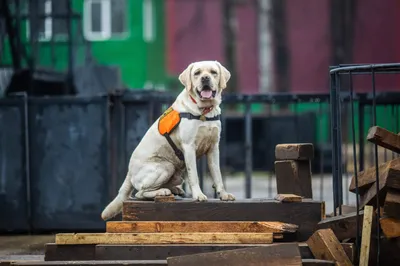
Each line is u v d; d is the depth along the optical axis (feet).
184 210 28.37
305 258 26.66
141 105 41.50
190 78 28.25
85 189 41.39
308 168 30.99
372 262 27.04
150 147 29.32
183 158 29.30
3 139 41.63
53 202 41.55
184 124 28.30
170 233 27.25
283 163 30.83
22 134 41.57
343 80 98.89
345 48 105.09
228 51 106.73
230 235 26.99
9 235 41.47
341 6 105.09
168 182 30.19
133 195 32.55
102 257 26.89
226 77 28.53
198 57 106.73
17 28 54.13
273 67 106.52
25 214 41.50
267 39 106.52
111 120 41.57
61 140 41.50
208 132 28.45
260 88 106.73
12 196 41.57
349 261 25.70
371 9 104.73
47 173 41.55
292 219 28.19
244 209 28.25
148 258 26.76
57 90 56.03
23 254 34.37
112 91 41.96
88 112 41.39
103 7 105.29
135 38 105.70
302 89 106.22
